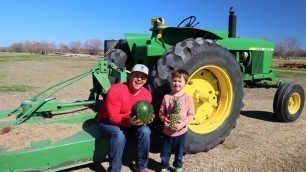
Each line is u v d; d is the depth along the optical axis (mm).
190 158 4262
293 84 5988
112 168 3635
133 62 5199
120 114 3658
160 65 3902
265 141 4938
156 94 3928
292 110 6145
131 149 4523
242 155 4371
